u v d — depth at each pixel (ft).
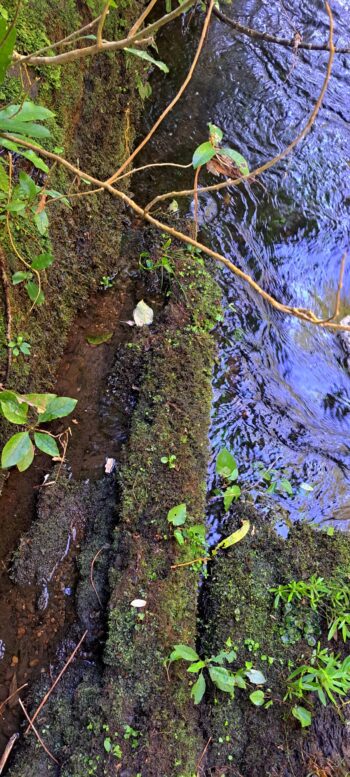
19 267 7.01
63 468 7.38
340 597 6.73
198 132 9.53
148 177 9.14
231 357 8.05
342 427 7.98
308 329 8.47
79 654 6.65
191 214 8.83
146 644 6.44
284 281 8.75
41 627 6.79
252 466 7.56
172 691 6.36
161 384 7.52
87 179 5.57
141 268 8.41
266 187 9.20
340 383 8.24
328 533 7.13
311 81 10.12
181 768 6.16
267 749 6.33
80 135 8.08
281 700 6.44
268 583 6.88
